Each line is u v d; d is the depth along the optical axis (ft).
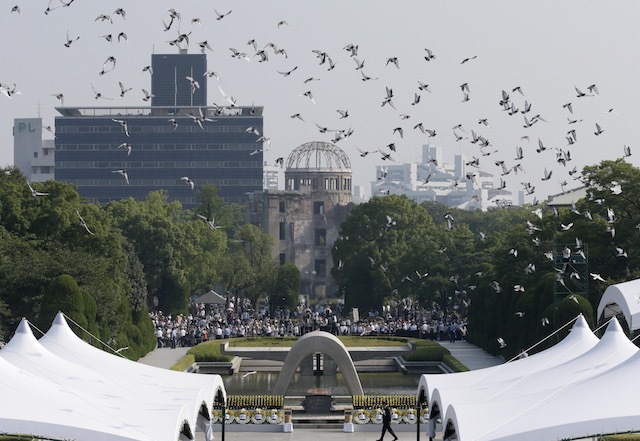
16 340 379.55
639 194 633.20
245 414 467.52
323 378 622.54
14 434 291.58
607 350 366.22
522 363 396.57
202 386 386.73
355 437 451.53
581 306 546.67
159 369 406.00
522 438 294.46
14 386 312.91
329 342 510.99
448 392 357.82
